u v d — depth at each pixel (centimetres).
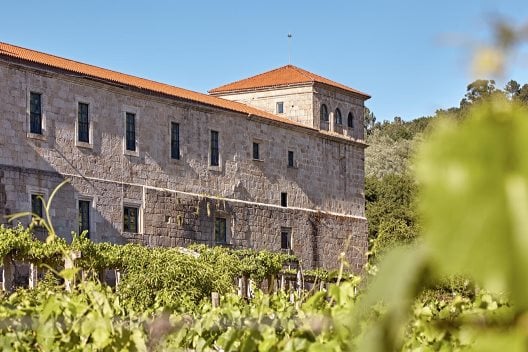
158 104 6097
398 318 163
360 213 7862
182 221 6147
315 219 7319
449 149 150
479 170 148
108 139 5694
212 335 980
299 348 693
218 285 3762
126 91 5834
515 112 151
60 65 5656
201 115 6444
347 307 698
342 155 7750
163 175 6075
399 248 168
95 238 5491
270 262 5994
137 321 970
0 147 5016
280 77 7775
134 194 5819
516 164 147
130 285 3597
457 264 145
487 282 143
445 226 147
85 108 5572
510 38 149
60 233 5259
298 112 7581
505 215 144
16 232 4162
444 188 148
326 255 7381
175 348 919
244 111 6769
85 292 906
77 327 825
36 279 3931
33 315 927
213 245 6388
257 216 6781
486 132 149
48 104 5325
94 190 5531
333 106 7769
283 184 7088
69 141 5425
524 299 141
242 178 6719
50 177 5247
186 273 3644
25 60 5191
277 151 7075
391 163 11600
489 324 162
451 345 715
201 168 6391
